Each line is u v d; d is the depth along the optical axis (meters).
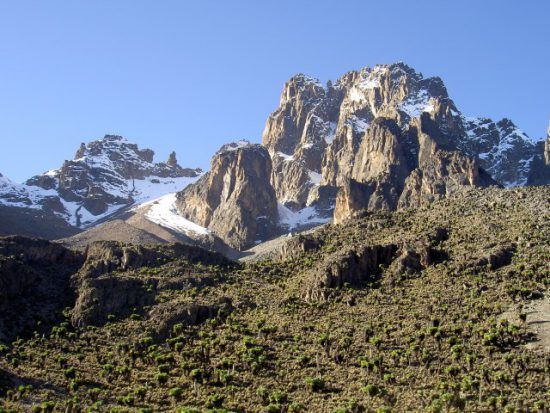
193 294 171.38
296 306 162.38
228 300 166.50
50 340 147.62
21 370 129.88
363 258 175.62
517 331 131.50
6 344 144.00
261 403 116.25
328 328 146.88
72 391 122.81
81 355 139.88
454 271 165.62
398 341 137.50
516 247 172.62
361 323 147.88
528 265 161.12
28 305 161.75
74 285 176.50
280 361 133.12
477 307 146.62
